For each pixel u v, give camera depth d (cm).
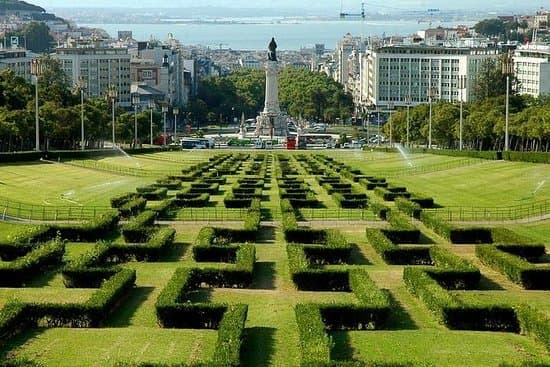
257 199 14700
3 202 14550
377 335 6988
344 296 8375
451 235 11638
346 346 6706
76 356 6362
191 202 15212
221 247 10250
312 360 5669
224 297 8288
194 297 8275
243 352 6488
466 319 7181
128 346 6594
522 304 7188
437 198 16438
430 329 7206
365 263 10331
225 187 18338
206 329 7112
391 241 11056
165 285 8625
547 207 14412
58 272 9512
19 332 6931
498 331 7150
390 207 14262
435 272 8794
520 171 19088
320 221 13488
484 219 13488
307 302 7356
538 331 6706
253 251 9769
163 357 6331
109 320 7438
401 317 7600
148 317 7562
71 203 15050
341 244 10406
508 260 9312
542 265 9319
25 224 12788
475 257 10525
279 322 7300
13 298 7512
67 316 7144
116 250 10238
